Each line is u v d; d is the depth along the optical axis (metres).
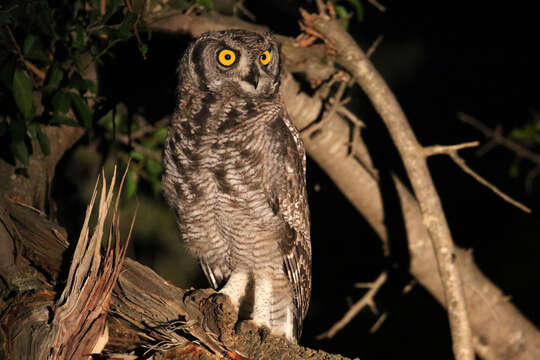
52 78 7.54
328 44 9.15
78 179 11.64
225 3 10.83
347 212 15.26
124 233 9.77
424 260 10.80
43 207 8.09
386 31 19.12
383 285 13.41
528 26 19.00
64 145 8.61
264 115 8.14
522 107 18.52
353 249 15.07
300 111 9.73
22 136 7.37
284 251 8.49
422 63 19.20
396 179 10.71
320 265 15.28
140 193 12.88
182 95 8.38
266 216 8.26
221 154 8.05
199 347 6.93
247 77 8.21
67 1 7.79
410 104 18.97
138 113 10.66
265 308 8.74
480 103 18.75
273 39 8.66
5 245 6.94
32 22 7.08
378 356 16.81
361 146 10.32
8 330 6.55
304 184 8.70
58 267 7.14
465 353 8.92
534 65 18.86
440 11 19.22
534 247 17.98
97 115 9.09
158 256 13.73
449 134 18.47
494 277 17.95
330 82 9.52
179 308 6.91
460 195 17.78
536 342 11.09
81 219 11.14
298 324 9.01
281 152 8.12
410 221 10.70
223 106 8.15
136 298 6.85
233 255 8.70
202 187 8.24
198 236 8.77
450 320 9.06
